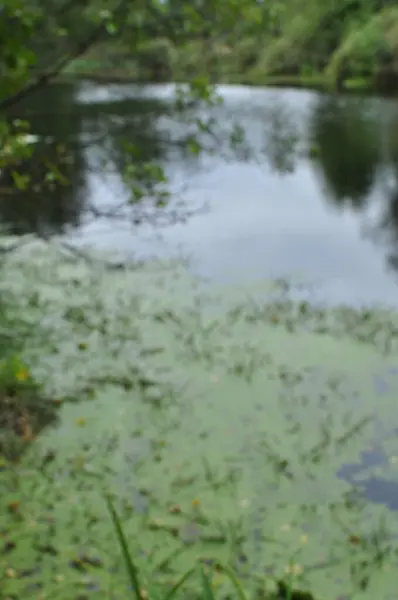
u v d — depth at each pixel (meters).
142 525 3.20
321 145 13.28
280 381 4.54
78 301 5.89
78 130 11.91
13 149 3.27
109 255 7.09
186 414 4.16
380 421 4.05
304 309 5.68
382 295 6.09
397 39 21.70
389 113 17.50
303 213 8.97
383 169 11.44
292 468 3.63
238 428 4.00
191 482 3.52
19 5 2.63
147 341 5.14
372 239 7.83
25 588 2.82
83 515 3.27
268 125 15.07
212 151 4.38
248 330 5.33
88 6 3.23
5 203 8.29
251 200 9.51
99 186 8.65
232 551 3.03
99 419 4.11
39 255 7.00
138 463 3.68
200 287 6.29
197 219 8.55
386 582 2.86
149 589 1.56
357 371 4.65
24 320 5.46
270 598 2.76
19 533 3.15
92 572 2.91
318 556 3.01
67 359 4.83
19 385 4.20
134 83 4.46
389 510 3.30
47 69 3.44
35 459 3.72
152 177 4.11
